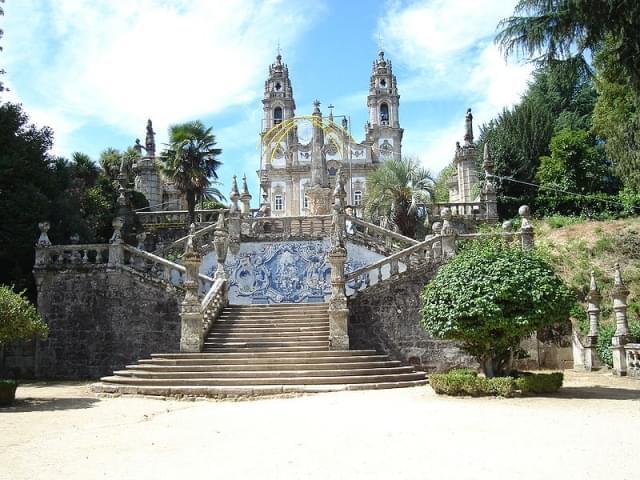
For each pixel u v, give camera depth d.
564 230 30.61
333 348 18.27
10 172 22.95
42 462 7.95
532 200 39.19
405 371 17.39
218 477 6.92
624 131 30.22
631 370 18.06
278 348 18.08
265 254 26.39
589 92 46.88
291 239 26.52
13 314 14.43
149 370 16.92
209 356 17.56
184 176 31.91
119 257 21.78
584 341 20.78
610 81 20.06
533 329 13.84
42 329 15.26
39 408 13.44
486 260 14.34
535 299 13.57
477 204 31.95
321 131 38.06
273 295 25.94
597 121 32.62
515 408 11.59
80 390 17.33
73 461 7.98
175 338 21.00
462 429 9.47
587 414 10.78
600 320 23.23
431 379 14.23
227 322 20.44
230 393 15.13
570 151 38.59
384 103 99.50
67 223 25.19
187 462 7.74
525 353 16.59
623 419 10.23
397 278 20.88
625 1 15.87
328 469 7.15
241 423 10.80
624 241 27.80
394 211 30.88
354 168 80.25
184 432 10.05
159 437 9.62
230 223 26.75
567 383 16.22
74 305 21.67
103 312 21.52
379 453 7.94
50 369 21.38
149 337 21.17
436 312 14.41
